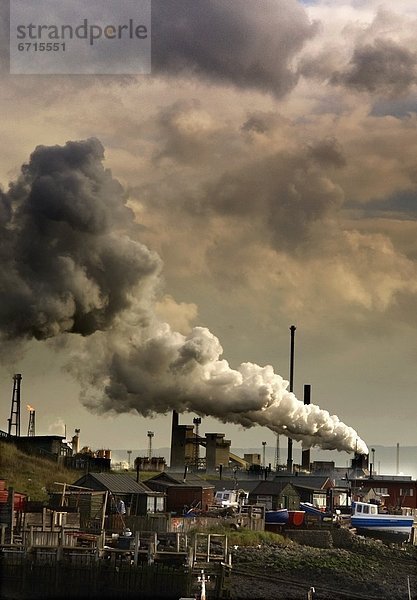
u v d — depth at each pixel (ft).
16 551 609.83
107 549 612.29
